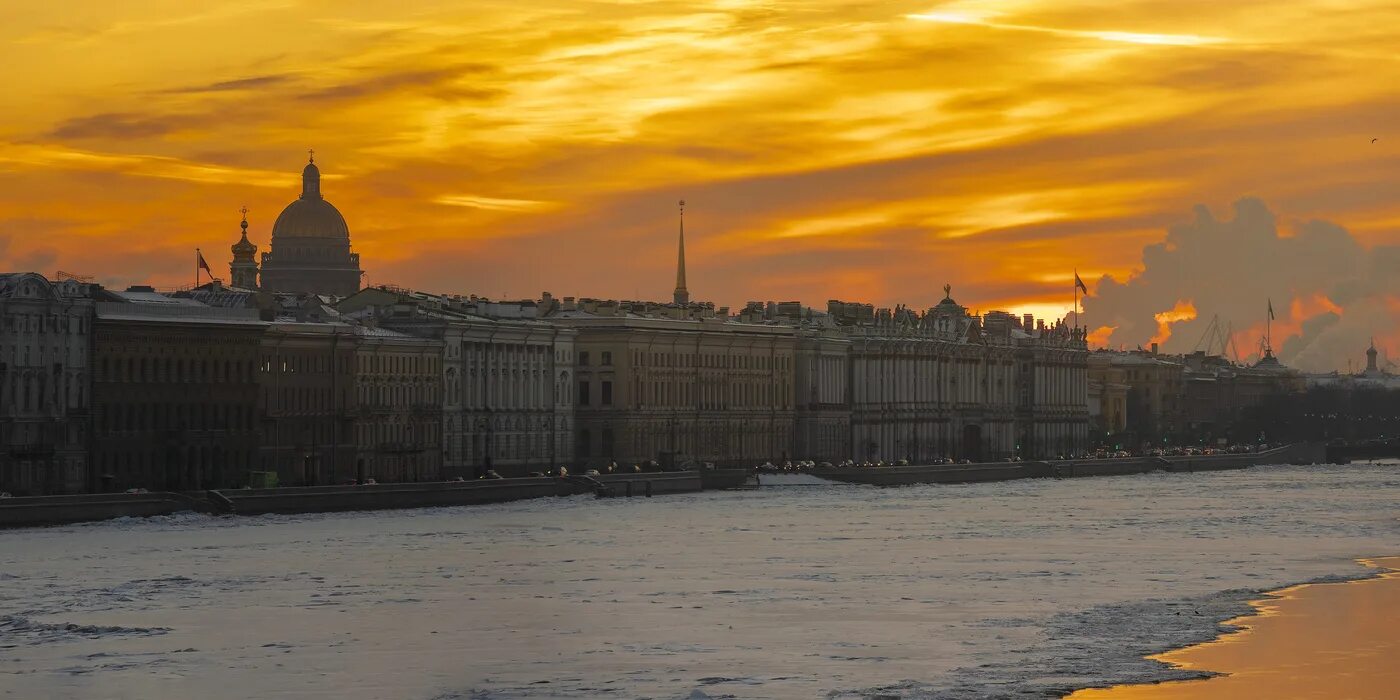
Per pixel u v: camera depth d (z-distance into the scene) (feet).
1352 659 370.94
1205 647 383.65
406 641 392.47
